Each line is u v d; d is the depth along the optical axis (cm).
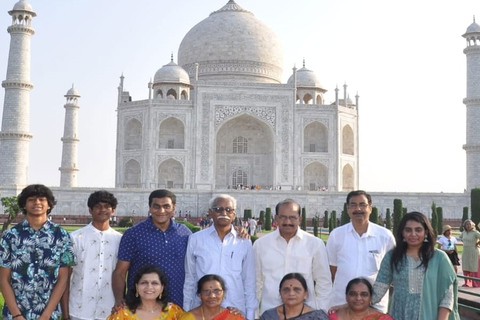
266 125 9438
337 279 1417
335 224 6712
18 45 8044
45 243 1196
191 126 9206
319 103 10506
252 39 10569
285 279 1215
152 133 9106
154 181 9044
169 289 1313
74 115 10444
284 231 1334
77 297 1345
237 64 10475
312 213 8338
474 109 8719
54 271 1202
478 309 1892
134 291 1182
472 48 8719
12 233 1191
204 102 9256
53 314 1221
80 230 1376
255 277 1380
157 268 1166
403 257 1240
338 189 9375
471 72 8756
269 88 9394
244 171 10025
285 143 9344
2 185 7731
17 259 1178
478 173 8631
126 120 9450
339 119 9525
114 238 1390
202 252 1346
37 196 1197
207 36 10588
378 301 1288
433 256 1220
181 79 9762
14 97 8006
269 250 1364
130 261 1334
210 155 9181
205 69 10562
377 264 1391
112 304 1362
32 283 1180
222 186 9919
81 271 1349
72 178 10300
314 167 9762
